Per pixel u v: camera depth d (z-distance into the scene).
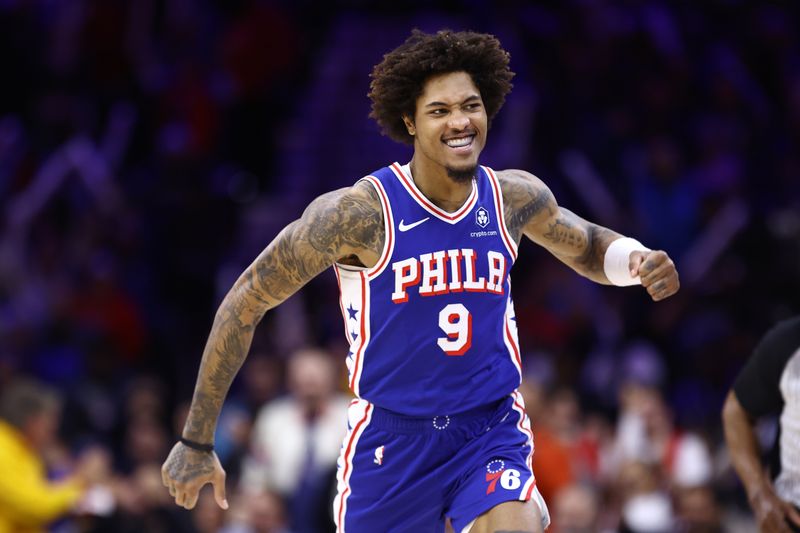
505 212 12.70
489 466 12.41
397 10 43.84
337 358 29.77
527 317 33.00
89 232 36.47
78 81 41.16
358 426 12.77
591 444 27.30
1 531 21.78
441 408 12.41
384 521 12.83
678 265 34.28
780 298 33.41
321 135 41.03
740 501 27.48
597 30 38.84
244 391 32.50
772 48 40.06
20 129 40.50
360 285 12.38
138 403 29.44
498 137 36.75
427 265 12.21
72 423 29.31
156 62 41.62
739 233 34.28
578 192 35.19
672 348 32.62
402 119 12.67
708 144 37.09
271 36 42.53
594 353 31.83
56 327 33.72
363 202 12.27
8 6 42.06
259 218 38.69
